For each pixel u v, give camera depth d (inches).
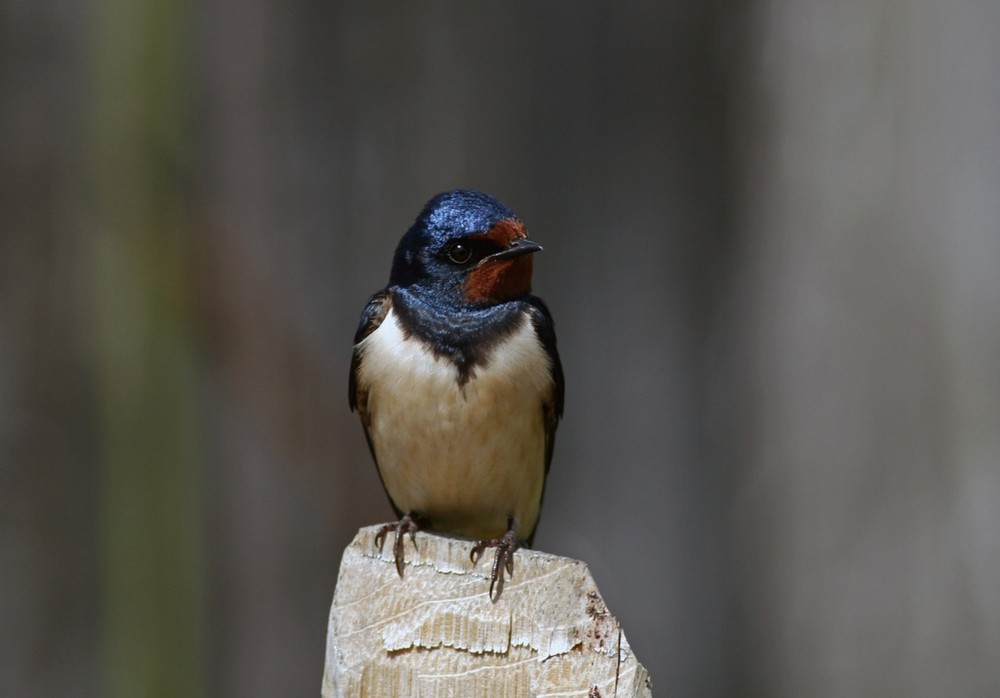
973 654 413.1
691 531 524.1
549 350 292.2
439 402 277.0
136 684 434.0
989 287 406.0
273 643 486.0
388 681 203.0
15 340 487.5
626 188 540.1
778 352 449.7
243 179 498.3
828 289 433.1
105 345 452.1
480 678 199.0
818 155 435.8
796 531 441.7
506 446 284.5
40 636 492.4
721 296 527.2
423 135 530.0
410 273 287.3
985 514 409.7
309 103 514.0
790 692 443.8
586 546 529.3
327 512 479.5
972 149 407.8
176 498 449.1
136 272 450.9
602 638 194.1
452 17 531.8
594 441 533.6
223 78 495.2
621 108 540.1
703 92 529.0
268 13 503.5
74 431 492.1
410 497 299.0
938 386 413.7
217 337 462.6
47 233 486.0
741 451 497.7
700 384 530.3
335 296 514.3
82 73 477.1
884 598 424.2
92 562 494.3
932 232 412.5
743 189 504.1
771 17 460.1
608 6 538.9
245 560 482.0
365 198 521.3
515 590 199.3
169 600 442.9
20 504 490.9
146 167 452.8
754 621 481.1
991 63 406.0
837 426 431.2
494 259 279.3
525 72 540.4
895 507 422.0
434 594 203.3
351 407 311.4
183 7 460.8
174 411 452.8
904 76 417.4
